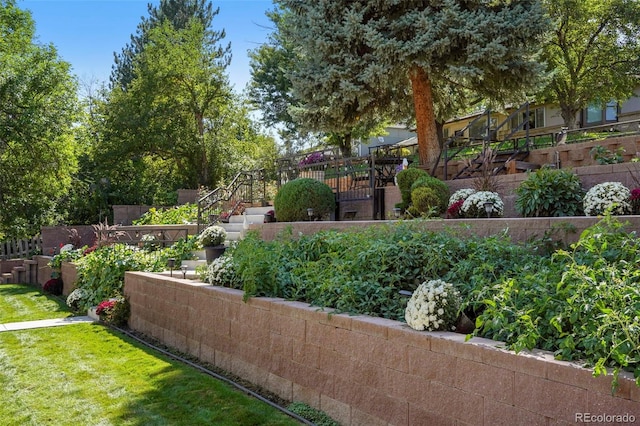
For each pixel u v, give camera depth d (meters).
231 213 13.19
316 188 9.91
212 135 23.52
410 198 8.82
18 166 16.89
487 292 3.50
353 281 4.40
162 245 11.88
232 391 4.70
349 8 11.59
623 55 19.38
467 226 5.03
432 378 3.19
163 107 22.34
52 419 4.15
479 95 14.11
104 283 9.27
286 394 4.50
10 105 16.17
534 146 12.16
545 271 3.49
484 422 2.86
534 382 2.64
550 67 19.61
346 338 3.89
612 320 2.52
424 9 11.20
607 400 2.35
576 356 2.62
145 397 4.62
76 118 17.61
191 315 6.20
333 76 11.26
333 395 3.97
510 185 7.80
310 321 4.27
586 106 21.59
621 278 3.00
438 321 3.37
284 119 24.02
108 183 21.78
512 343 2.91
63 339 7.12
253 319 5.02
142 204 21.48
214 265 6.19
